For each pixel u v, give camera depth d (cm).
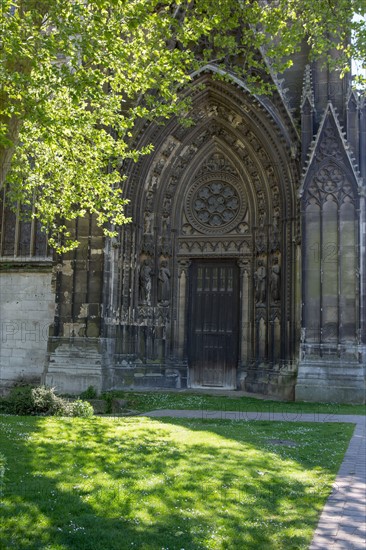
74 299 2277
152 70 1380
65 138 1507
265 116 2370
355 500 820
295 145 2319
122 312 2397
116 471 938
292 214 2333
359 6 1523
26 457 1014
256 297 2500
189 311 2645
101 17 1181
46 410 1608
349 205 2188
